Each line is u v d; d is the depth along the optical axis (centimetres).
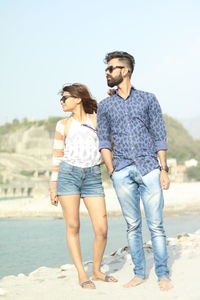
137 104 558
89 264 754
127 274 642
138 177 556
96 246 607
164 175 556
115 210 6594
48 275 719
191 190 9538
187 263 664
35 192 15725
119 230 3850
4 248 3062
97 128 577
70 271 727
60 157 602
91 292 566
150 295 537
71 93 592
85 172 588
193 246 823
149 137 562
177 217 5138
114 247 2636
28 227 5103
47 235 4053
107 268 700
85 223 4919
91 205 595
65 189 589
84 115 600
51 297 561
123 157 560
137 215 575
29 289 606
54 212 7238
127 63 562
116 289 573
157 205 556
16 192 15275
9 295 582
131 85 570
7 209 7562
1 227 5159
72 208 591
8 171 19275
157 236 562
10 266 2200
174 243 902
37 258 2503
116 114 560
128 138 557
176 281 579
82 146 588
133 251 581
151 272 630
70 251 597
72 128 592
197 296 511
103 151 572
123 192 564
